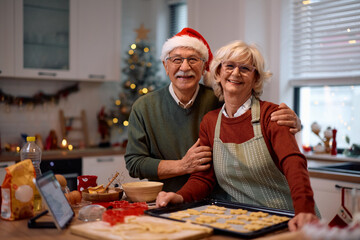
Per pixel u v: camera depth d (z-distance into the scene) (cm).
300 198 134
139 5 472
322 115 347
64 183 167
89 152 371
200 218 134
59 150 386
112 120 430
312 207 133
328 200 267
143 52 435
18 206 145
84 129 426
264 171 164
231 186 174
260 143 163
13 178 145
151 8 476
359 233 85
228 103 172
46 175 138
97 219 142
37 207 156
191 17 384
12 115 393
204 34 374
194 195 169
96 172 372
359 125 325
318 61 334
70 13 385
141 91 415
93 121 438
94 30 398
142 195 168
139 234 116
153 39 474
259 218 136
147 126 201
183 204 154
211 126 182
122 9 458
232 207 153
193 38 194
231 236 122
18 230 132
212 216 140
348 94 329
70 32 385
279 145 154
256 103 171
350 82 318
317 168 280
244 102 172
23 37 362
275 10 344
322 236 88
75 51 388
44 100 408
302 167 144
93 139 438
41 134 408
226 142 173
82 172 365
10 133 392
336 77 324
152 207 157
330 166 292
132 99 424
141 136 200
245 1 336
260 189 168
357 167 300
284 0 343
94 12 397
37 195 156
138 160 196
